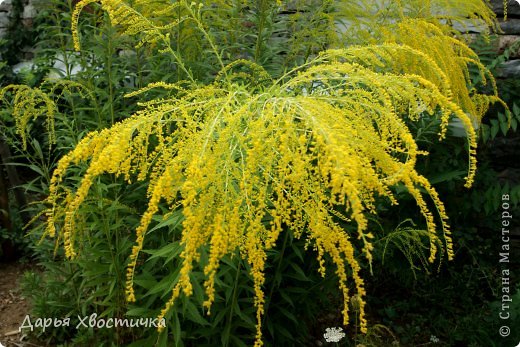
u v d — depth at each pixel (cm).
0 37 551
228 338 223
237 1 265
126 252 260
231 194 127
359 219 98
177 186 135
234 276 223
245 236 133
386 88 154
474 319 325
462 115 137
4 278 383
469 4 272
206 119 137
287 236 227
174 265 224
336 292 278
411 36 224
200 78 273
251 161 118
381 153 133
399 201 339
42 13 279
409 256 275
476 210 355
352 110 148
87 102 308
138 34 271
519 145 386
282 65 272
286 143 115
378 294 372
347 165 101
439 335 332
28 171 511
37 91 223
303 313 285
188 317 216
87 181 120
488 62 369
